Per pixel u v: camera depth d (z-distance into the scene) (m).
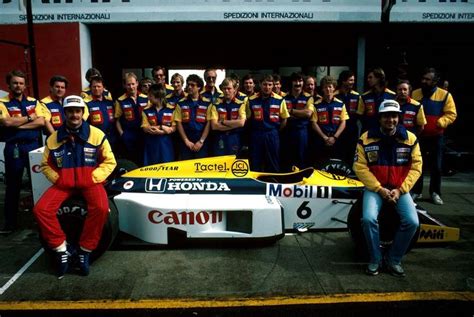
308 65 8.28
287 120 5.45
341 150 5.68
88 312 2.75
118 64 8.15
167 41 8.10
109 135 5.24
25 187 6.10
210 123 5.15
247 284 3.11
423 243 3.81
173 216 3.69
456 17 6.79
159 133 4.93
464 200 5.45
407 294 2.96
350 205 4.12
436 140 5.18
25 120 4.24
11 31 6.60
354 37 7.83
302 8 6.65
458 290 3.03
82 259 3.24
